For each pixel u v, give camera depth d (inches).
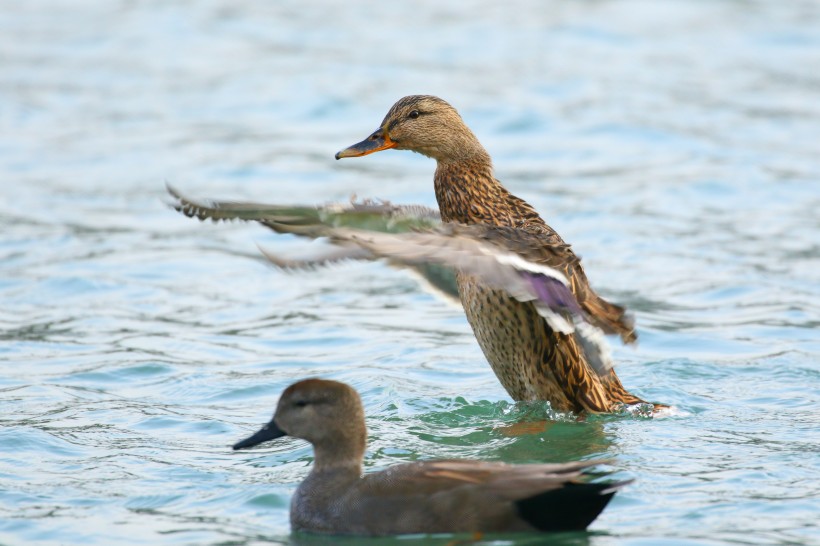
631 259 661.3
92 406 456.4
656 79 1047.6
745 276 629.3
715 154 858.8
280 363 511.5
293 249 325.7
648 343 535.5
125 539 336.8
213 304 596.4
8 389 475.5
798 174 812.0
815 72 1069.1
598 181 807.1
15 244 682.8
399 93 1013.2
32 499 365.4
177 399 467.8
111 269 644.1
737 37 1176.8
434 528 330.6
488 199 469.1
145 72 1089.4
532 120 940.6
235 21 1251.8
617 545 323.6
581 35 1187.3
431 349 530.0
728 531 331.9
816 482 367.6
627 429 420.5
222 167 842.2
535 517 328.5
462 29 1213.1
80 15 1274.6
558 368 427.5
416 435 419.5
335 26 1230.9
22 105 988.6
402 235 340.2
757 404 450.9
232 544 333.4
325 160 866.8
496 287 380.5
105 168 842.2
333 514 339.3
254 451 409.7
